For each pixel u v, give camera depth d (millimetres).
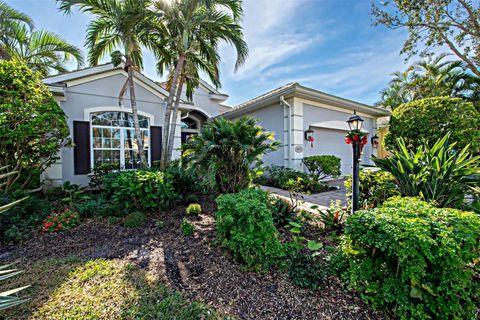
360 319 2010
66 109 7145
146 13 6488
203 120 14508
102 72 7645
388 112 12062
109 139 7891
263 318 2051
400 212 2271
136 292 2365
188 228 3848
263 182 9359
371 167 4754
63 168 7043
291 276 2592
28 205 4676
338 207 4395
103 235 3977
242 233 2861
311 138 9219
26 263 3055
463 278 1831
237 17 7355
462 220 2035
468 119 6961
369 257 2281
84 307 2133
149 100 8664
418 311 1868
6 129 4695
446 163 3641
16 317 2016
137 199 4930
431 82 13922
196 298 2297
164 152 7688
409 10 9445
